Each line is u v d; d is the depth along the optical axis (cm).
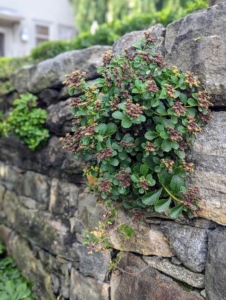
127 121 64
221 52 62
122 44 87
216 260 64
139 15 162
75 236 102
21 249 131
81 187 102
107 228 88
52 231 111
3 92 141
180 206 67
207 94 65
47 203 118
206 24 65
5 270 130
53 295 111
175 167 67
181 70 69
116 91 70
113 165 71
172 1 341
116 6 427
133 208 76
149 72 69
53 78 108
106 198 76
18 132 118
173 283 74
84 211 99
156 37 77
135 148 71
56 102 111
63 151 105
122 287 85
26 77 125
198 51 66
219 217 64
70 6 506
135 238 82
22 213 132
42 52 179
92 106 73
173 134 63
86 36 179
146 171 68
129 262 84
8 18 451
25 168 135
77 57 99
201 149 67
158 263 77
